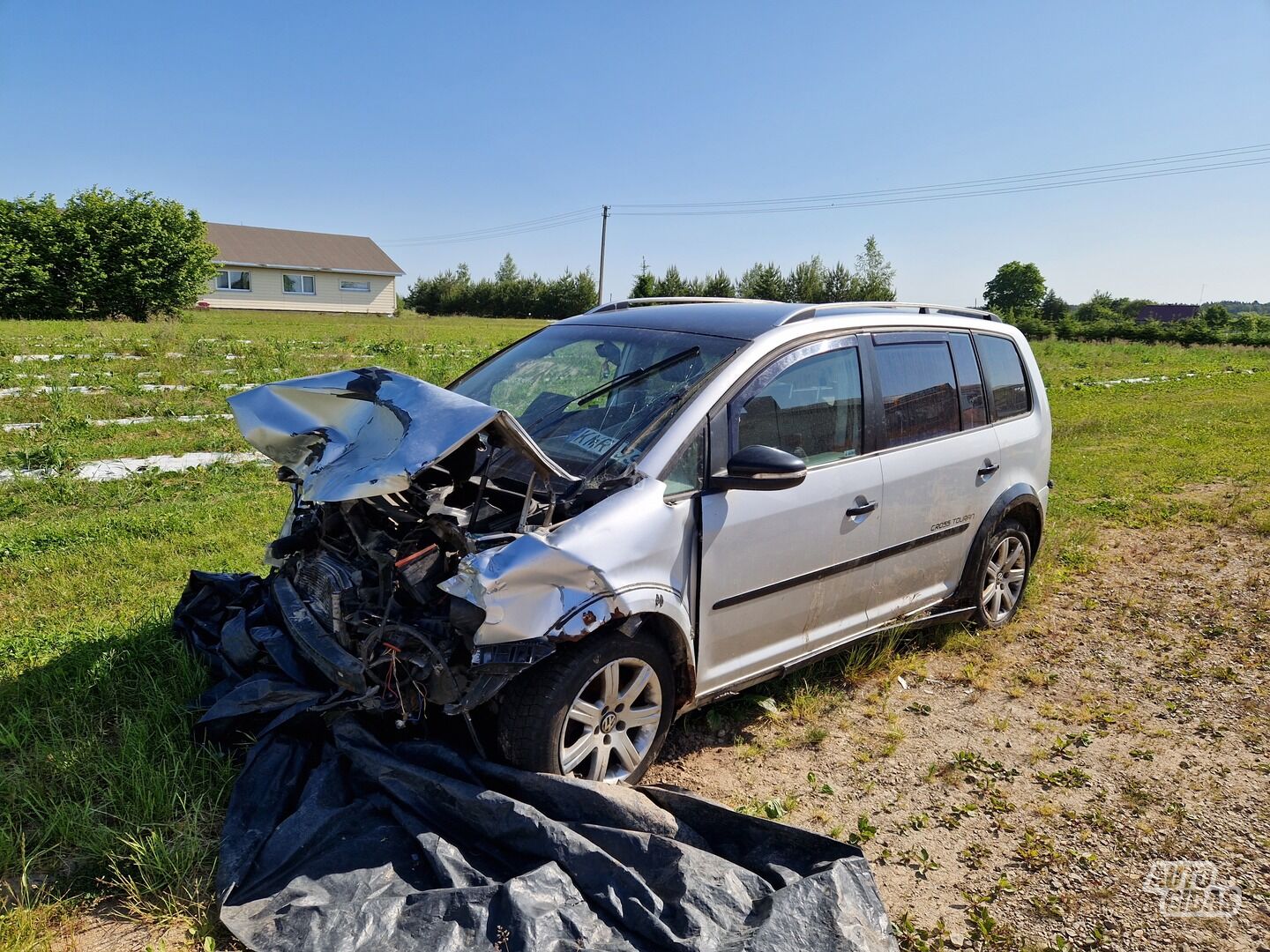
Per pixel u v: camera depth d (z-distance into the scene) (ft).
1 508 23.66
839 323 14.19
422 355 67.00
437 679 10.00
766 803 11.81
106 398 39.29
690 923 8.34
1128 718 14.76
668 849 9.18
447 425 10.11
